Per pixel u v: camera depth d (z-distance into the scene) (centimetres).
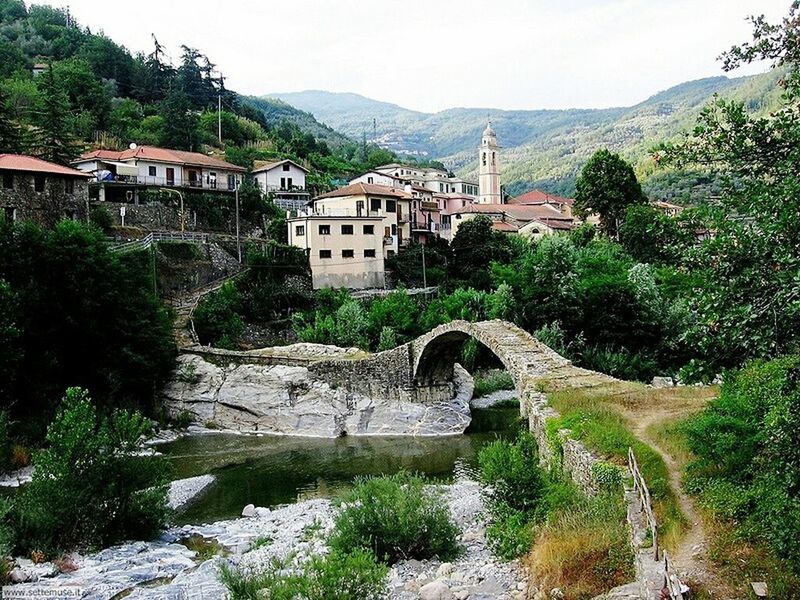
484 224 8650
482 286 7900
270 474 3838
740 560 1306
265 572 1711
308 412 4922
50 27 15088
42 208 5916
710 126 1173
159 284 6338
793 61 1130
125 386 4812
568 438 2314
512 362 3691
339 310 6550
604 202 8325
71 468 2502
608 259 6259
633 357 5338
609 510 1695
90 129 10606
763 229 1034
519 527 2120
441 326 4634
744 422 1781
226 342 5919
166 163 8656
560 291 5775
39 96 9825
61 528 2455
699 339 1123
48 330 4378
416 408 4931
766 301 1035
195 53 15562
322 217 7500
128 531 2623
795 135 1089
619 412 2592
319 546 2388
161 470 2761
